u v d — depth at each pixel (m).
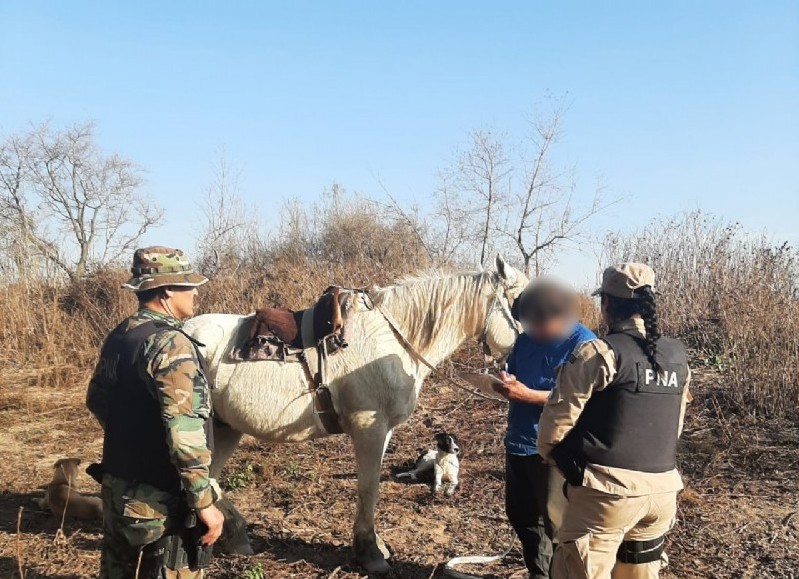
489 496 5.69
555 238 16.05
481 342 4.71
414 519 5.22
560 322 3.54
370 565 4.30
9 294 12.27
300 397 4.31
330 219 19.50
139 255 2.91
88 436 7.43
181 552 2.73
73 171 22.03
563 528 2.91
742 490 5.70
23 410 8.34
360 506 4.34
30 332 11.30
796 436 6.96
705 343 10.23
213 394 4.39
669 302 11.23
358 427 4.30
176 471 2.71
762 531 4.93
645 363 2.76
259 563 4.23
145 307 2.90
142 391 2.68
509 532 4.98
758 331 8.71
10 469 6.32
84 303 12.88
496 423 7.86
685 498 5.44
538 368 3.69
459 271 4.74
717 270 11.18
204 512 2.62
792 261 10.34
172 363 2.62
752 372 7.99
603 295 2.96
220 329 4.53
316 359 4.33
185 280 2.91
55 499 5.03
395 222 18.36
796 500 5.48
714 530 4.95
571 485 2.86
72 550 4.54
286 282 14.05
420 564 4.47
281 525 5.05
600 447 2.76
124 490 2.70
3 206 20.77
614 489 2.73
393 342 4.46
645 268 2.89
